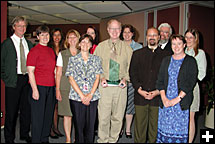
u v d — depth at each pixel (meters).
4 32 4.09
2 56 3.15
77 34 3.27
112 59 3.11
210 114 4.46
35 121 3.05
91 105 2.99
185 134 2.75
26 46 3.38
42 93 3.04
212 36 6.96
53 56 3.17
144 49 3.03
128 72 3.18
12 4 7.89
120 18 9.22
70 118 3.41
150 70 2.97
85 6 8.22
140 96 3.03
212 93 4.61
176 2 6.72
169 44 3.40
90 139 3.07
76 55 3.00
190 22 6.50
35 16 10.30
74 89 2.93
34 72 3.02
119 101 3.17
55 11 9.02
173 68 2.76
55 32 3.61
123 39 3.84
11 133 3.28
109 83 3.10
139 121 3.06
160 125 2.87
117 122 3.22
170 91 2.77
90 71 2.97
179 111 2.73
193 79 2.70
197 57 3.03
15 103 3.26
